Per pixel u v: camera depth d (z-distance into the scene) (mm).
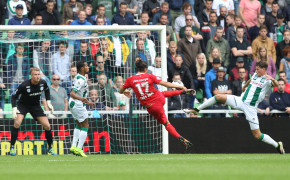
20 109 29859
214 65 37000
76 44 36000
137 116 34531
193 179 11906
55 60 35812
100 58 35312
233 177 12414
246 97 28766
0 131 32812
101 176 12938
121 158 25281
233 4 44031
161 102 26109
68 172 14648
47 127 30266
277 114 36969
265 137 29609
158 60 36594
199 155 29797
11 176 13219
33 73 28625
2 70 35469
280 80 36094
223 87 36781
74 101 26328
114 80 35625
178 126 34469
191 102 36719
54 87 34875
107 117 33938
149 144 34469
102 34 35781
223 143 34812
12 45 35500
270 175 13023
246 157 26062
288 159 23000
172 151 34500
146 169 15742
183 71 36812
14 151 30391
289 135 35531
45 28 32438
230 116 37438
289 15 45188
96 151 33531
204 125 34719
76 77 26016
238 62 38031
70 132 33531
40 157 27422
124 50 36219
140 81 26000
